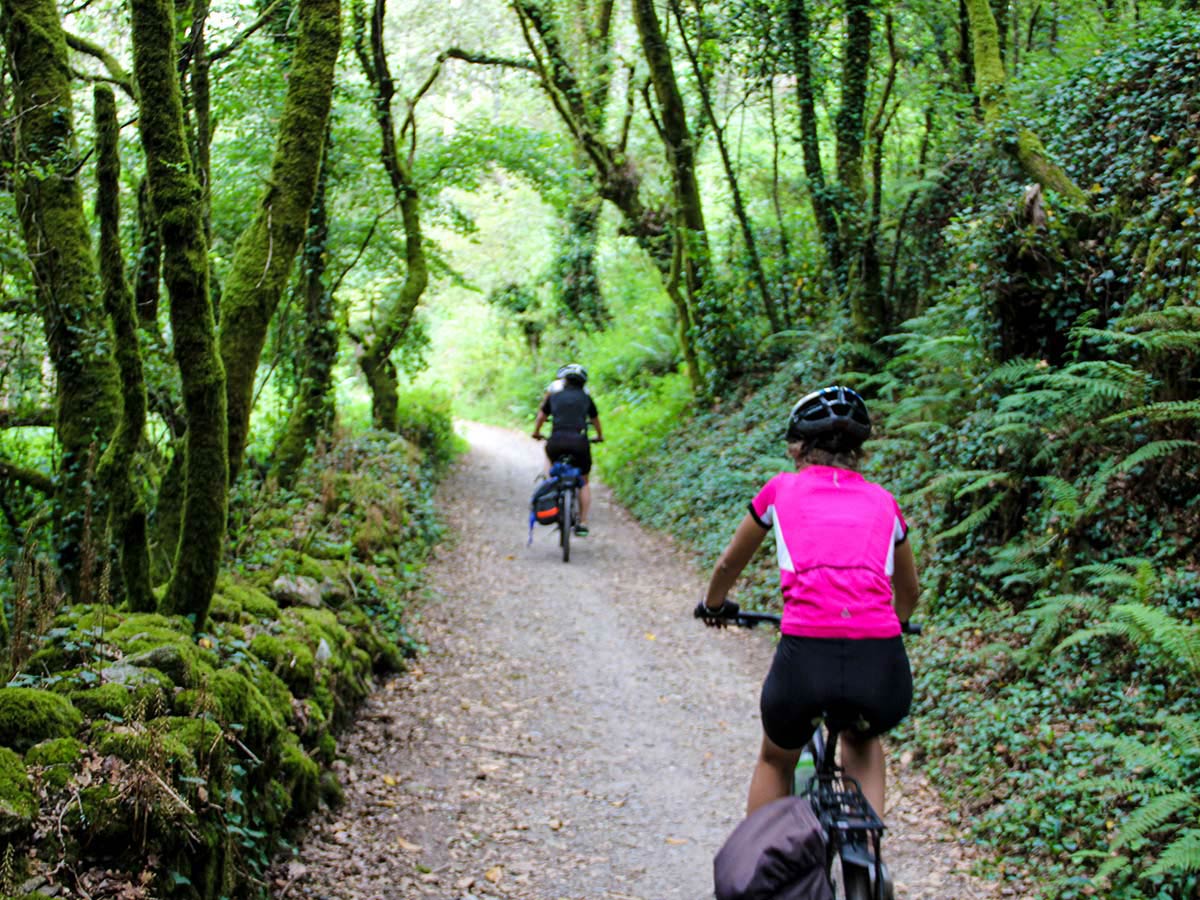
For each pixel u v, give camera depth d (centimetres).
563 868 530
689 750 697
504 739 712
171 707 453
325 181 1251
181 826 391
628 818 593
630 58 2047
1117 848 473
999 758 598
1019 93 1228
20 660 450
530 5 1761
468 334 3719
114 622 517
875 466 1065
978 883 503
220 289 1044
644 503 1541
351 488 1150
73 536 639
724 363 1670
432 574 1147
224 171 1448
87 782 372
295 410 1201
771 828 312
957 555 836
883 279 1388
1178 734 517
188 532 561
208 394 553
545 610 1038
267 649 599
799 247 1702
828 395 378
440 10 2080
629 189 1870
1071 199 956
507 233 3169
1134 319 761
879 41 1521
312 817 562
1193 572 676
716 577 384
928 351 968
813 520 356
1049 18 1652
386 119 1599
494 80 2186
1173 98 963
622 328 2686
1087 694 620
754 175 1905
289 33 1186
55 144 671
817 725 348
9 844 329
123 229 1106
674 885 514
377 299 1920
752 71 1534
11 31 673
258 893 459
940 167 1298
